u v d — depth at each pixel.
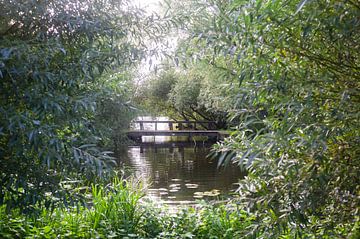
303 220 1.60
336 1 1.33
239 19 1.51
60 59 1.90
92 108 1.89
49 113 1.79
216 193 6.79
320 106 1.50
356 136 1.52
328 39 1.51
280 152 1.62
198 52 1.85
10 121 1.61
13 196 2.04
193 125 19.94
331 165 1.52
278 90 1.50
